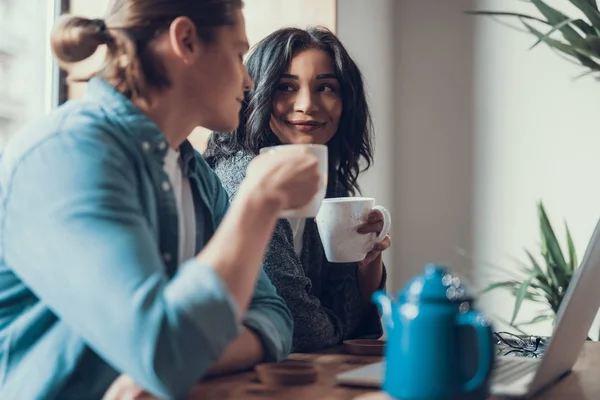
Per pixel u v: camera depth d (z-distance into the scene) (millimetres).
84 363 964
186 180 1188
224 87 1071
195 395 931
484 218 3025
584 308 1083
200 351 823
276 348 1136
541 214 2559
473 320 847
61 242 851
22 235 892
